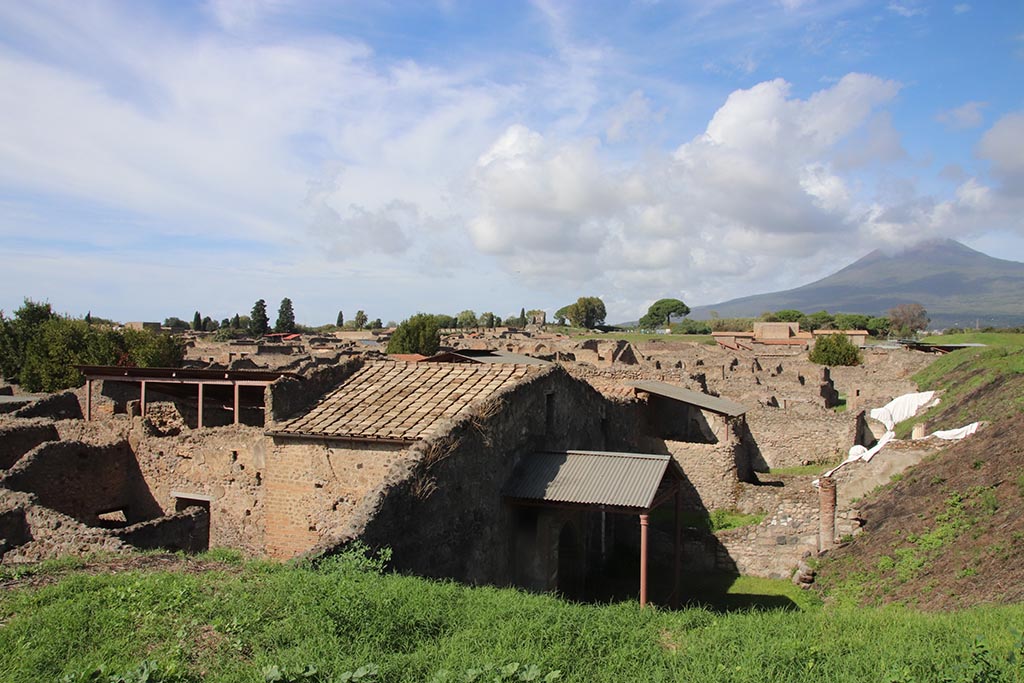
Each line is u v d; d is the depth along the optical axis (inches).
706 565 873.5
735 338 3865.7
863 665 345.1
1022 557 527.2
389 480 533.3
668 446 1109.7
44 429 839.1
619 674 335.6
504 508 678.5
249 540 722.2
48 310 2199.8
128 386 1061.1
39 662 308.5
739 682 329.4
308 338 3846.0
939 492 740.0
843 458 1349.7
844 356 2504.9
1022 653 323.6
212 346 3090.6
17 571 441.7
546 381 786.2
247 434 730.2
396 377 800.3
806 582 766.5
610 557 916.6
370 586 407.2
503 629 367.6
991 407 1069.1
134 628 346.9
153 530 617.0
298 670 300.2
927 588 585.0
